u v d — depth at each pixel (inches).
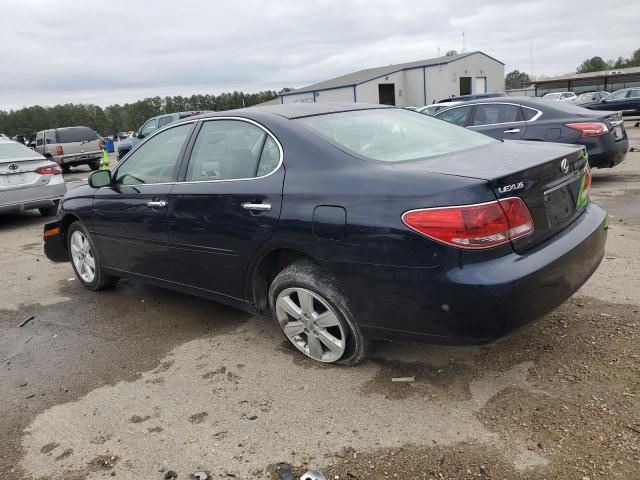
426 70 1692.9
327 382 124.9
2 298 206.2
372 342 127.0
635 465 90.1
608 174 377.7
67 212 197.8
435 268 101.6
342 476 94.3
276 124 133.7
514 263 102.0
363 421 109.3
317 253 117.7
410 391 118.0
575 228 121.1
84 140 836.6
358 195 111.0
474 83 1742.1
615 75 1804.9
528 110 323.6
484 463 94.2
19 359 150.6
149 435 110.4
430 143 137.1
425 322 106.7
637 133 754.8
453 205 99.7
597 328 137.5
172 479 97.2
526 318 103.5
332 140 126.3
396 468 95.1
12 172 354.9
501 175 102.1
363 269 111.1
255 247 130.6
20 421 119.1
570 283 113.9
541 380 117.3
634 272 174.4
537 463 92.9
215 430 110.5
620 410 104.3
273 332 155.3
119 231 173.9
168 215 152.7
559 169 117.6
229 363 138.6
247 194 131.0
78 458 105.0
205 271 148.2
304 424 110.0
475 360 128.3
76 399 126.7
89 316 179.5
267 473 96.8
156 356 146.2
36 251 285.7
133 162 173.6
